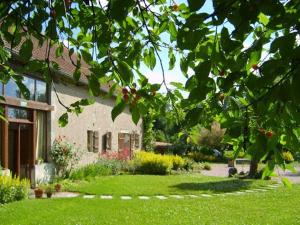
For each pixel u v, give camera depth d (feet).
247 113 8.25
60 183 49.42
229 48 6.95
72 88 58.29
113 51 11.38
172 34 11.76
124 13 7.06
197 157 117.50
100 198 41.75
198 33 6.95
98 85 9.43
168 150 100.42
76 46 12.03
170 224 30.60
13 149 44.78
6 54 12.13
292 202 42.68
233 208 38.68
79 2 11.46
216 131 92.79
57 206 35.06
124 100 8.77
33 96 47.52
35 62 11.14
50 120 51.80
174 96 11.57
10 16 10.21
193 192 50.42
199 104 8.09
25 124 46.75
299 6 6.93
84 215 32.40
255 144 7.73
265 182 61.62
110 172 68.69
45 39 11.59
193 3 6.24
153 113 12.00
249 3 6.39
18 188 36.68
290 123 8.04
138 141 94.68
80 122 61.52
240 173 74.49
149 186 53.83
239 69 7.66
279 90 6.40
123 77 9.30
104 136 72.90
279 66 6.37
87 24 11.31
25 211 31.89
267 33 8.43
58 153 52.54
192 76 7.95
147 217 32.91
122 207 36.81
